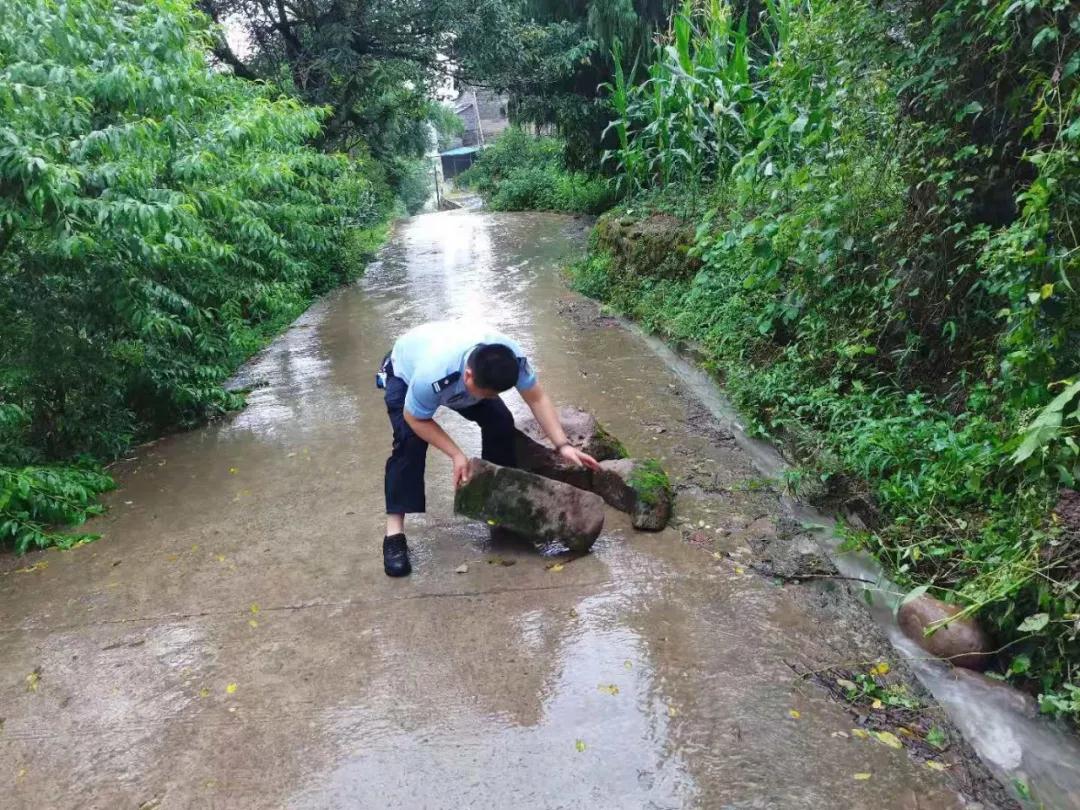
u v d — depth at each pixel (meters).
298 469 4.38
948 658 2.56
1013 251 2.71
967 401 3.57
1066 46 3.00
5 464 4.10
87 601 3.17
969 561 2.79
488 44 12.66
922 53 3.60
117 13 4.49
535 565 3.21
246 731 2.38
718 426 4.60
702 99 7.92
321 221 9.96
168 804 2.13
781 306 4.78
